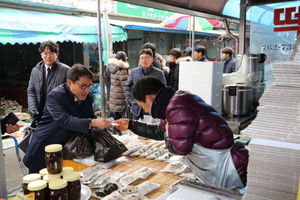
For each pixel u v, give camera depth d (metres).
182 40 10.68
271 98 0.88
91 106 2.25
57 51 3.27
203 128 1.45
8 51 7.98
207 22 6.83
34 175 1.26
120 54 4.71
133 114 3.60
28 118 4.75
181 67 3.18
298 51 0.92
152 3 2.63
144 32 9.07
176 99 1.50
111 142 1.90
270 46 3.99
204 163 1.51
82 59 7.48
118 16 7.46
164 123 1.98
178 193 1.13
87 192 1.40
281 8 3.79
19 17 4.71
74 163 1.91
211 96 3.11
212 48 11.21
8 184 3.04
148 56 3.70
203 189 1.18
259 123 0.89
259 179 0.86
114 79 4.76
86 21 5.84
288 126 0.85
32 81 3.36
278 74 0.87
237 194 1.12
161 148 2.11
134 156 2.00
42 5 5.46
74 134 2.03
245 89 3.36
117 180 1.58
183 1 3.06
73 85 1.95
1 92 7.20
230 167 1.48
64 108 2.02
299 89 0.84
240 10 4.05
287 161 0.81
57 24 5.04
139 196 1.34
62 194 1.16
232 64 5.18
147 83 1.61
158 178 1.61
